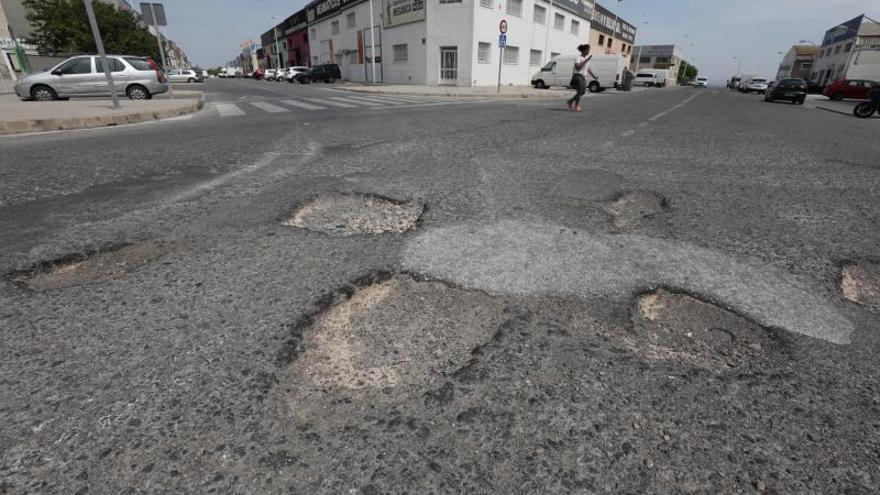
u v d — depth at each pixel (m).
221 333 1.63
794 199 3.57
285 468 1.12
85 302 1.84
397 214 3.05
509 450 1.19
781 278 2.18
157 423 1.24
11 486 1.06
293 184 3.68
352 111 10.52
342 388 1.39
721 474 1.14
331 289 1.95
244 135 6.44
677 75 88.12
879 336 1.71
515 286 2.00
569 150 5.51
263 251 2.35
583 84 11.03
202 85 31.03
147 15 12.98
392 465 1.13
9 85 20.41
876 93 13.77
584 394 1.38
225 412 1.28
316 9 40.88
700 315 1.84
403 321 1.74
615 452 1.19
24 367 1.45
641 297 1.96
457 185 3.72
